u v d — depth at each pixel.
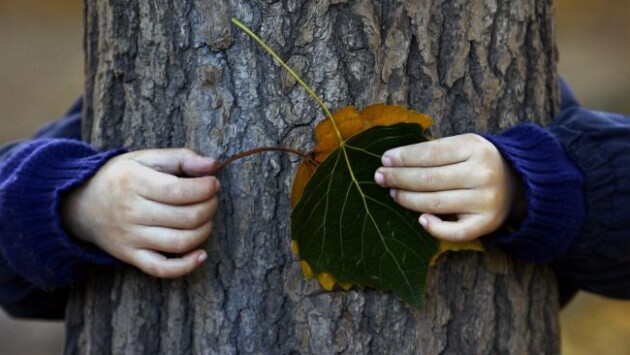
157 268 0.72
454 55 0.74
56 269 0.74
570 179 0.74
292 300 0.73
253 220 0.73
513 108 0.76
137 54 0.75
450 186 0.70
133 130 0.75
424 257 0.72
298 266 0.73
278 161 0.73
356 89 0.72
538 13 0.78
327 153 0.71
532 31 0.77
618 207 0.75
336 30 0.72
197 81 0.73
